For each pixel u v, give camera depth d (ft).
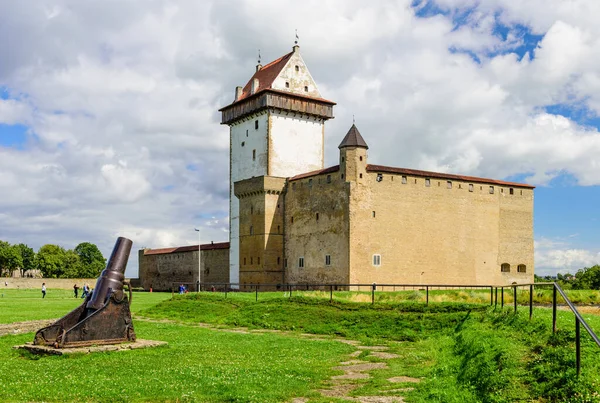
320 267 205.57
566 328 53.26
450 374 56.49
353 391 51.88
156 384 50.83
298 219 219.61
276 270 224.74
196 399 46.42
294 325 109.60
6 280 315.78
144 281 343.87
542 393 41.34
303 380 56.03
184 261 300.61
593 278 270.05
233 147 257.14
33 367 58.34
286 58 250.98
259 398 47.21
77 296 214.28
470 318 91.04
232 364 63.05
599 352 44.60
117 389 48.62
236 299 139.44
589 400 37.06
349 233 191.72
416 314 101.40
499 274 222.07
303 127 245.04
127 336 74.02
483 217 219.61
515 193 229.86
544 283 56.90
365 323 102.89
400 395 50.08
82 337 69.87
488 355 53.62
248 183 232.94
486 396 44.09
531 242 231.50
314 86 251.19
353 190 193.57
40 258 419.95
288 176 239.30
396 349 80.79
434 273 205.57
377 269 194.70
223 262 262.88
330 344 84.79
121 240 76.18
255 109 240.73
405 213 201.87
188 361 63.72
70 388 48.55
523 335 57.67
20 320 105.70
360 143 195.93
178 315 134.00
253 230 230.68
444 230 209.36
